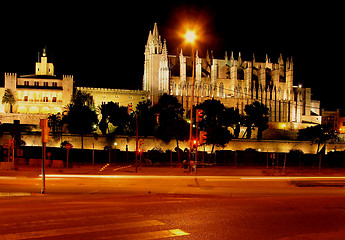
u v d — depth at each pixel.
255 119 125.88
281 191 25.61
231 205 16.80
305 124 154.50
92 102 139.00
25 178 34.06
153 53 150.50
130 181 32.69
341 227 12.27
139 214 13.86
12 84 128.38
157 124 113.31
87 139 99.12
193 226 11.90
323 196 21.73
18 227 11.27
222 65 164.88
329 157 83.38
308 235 11.00
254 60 170.75
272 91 158.88
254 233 11.12
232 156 85.31
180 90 150.50
